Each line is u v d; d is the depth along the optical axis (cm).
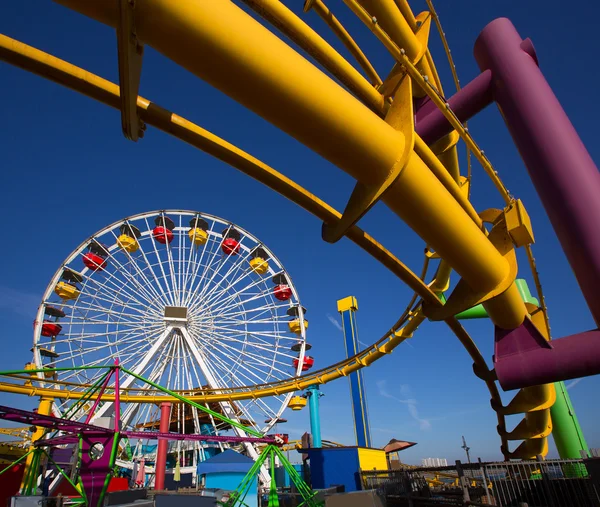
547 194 639
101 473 1723
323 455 2417
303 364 3884
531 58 711
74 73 543
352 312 3800
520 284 2075
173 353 3434
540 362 751
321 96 470
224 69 437
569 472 1282
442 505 1286
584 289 623
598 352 689
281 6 561
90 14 418
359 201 608
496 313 810
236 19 418
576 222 600
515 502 1124
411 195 569
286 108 472
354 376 3466
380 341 2180
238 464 2702
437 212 598
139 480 4100
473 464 1196
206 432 4466
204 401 2836
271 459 1587
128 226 3862
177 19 400
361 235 794
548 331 1042
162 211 3962
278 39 450
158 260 3675
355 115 499
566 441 1689
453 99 788
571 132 643
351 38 853
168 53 436
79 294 3466
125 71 436
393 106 611
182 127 602
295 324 3947
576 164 616
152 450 4850
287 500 1902
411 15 894
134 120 545
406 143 545
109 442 1599
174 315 3450
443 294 1636
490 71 747
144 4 390
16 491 2067
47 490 1925
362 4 809
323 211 709
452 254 677
